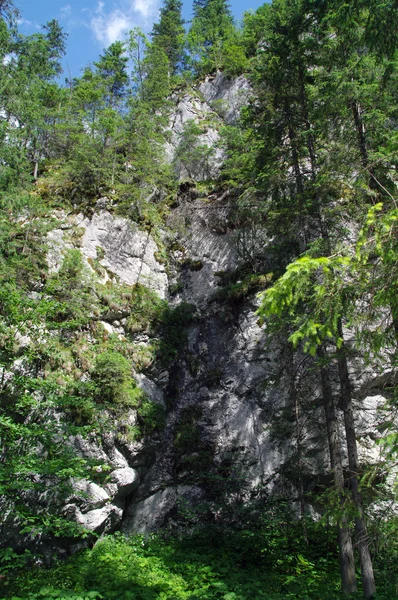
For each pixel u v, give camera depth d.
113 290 14.67
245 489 12.09
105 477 11.48
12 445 9.19
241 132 17.88
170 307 15.94
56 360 12.06
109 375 12.63
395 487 4.97
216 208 17.23
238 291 14.95
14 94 13.90
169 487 13.02
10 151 13.19
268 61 11.00
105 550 10.71
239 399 13.84
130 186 16.89
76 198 16.45
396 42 6.68
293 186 10.73
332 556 9.73
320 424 10.84
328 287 4.73
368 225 4.38
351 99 9.01
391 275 4.51
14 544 10.23
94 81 23.19
